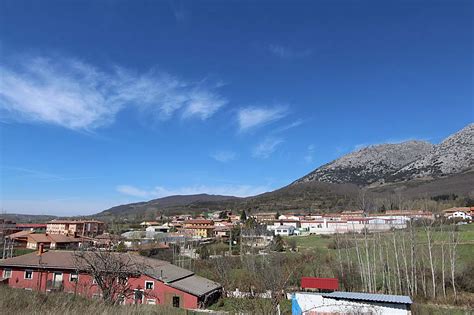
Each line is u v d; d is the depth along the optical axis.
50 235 67.94
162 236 73.44
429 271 35.72
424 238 45.53
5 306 8.05
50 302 8.81
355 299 22.47
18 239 69.81
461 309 27.59
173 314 8.84
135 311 8.09
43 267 29.94
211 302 27.20
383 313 22.27
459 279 33.50
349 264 37.59
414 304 28.45
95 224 93.56
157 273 29.62
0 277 31.58
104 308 7.89
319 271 36.47
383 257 40.09
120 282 10.40
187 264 42.62
